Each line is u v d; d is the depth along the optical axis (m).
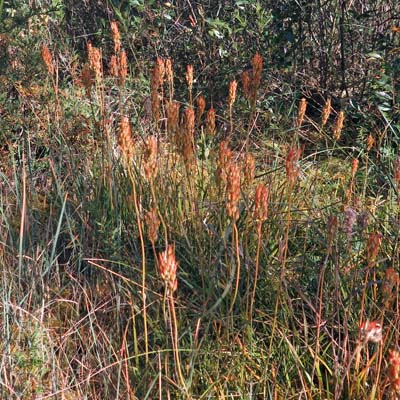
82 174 4.32
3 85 5.02
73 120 4.83
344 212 3.56
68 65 5.45
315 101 5.82
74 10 6.56
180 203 3.93
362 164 5.05
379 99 5.61
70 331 3.31
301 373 2.96
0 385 3.00
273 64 5.84
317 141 5.28
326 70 6.07
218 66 5.97
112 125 4.66
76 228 4.01
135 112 5.14
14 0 5.42
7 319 3.15
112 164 4.11
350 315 3.18
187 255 3.68
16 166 4.67
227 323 3.08
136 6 5.96
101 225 3.75
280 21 5.99
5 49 5.16
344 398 2.94
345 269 3.46
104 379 3.04
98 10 6.58
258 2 5.88
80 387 3.09
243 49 5.96
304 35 6.01
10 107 4.91
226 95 5.88
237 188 2.68
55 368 3.12
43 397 2.89
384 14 6.20
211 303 3.34
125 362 2.98
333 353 3.06
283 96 5.95
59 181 4.23
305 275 3.59
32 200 4.21
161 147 4.23
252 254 3.64
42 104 4.96
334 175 4.84
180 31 6.32
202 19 6.20
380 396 2.78
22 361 3.05
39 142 4.78
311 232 3.86
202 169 4.12
